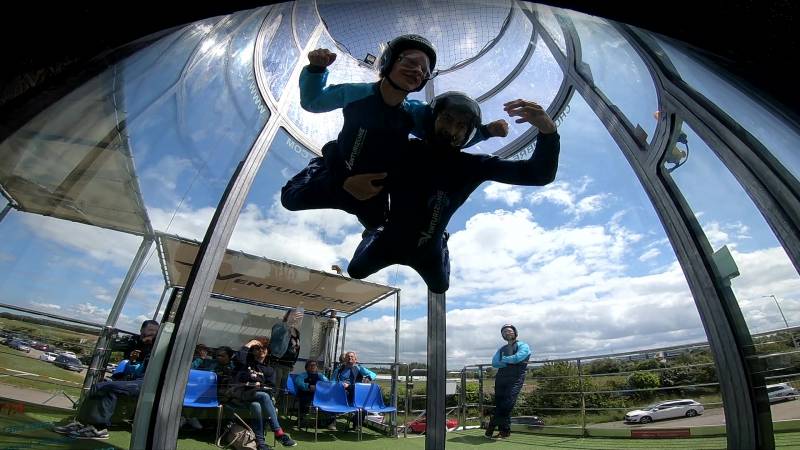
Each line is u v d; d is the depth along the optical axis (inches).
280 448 195.9
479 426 273.6
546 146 74.8
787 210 81.0
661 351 203.9
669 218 140.0
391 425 254.5
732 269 114.6
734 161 92.6
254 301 343.9
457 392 289.7
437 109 73.7
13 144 70.4
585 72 163.6
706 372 188.7
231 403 204.7
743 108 79.3
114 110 95.7
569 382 239.8
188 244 243.6
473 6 163.2
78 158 97.0
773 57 61.8
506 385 240.1
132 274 190.9
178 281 305.4
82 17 57.2
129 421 172.1
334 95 76.4
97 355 166.4
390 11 171.9
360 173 78.1
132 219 182.7
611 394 219.6
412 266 86.0
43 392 136.1
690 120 107.1
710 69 78.1
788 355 99.4
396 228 78.0
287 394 267.6
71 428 140.6
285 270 301.1
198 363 233.8
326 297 355.6
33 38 55.9
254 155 204.7
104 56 68.0
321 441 218.5
